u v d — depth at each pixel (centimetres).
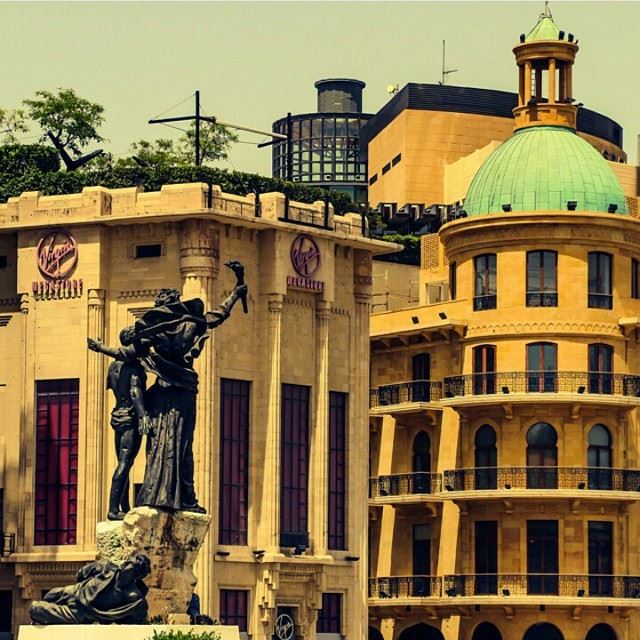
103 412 19112
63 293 19250
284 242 19425
